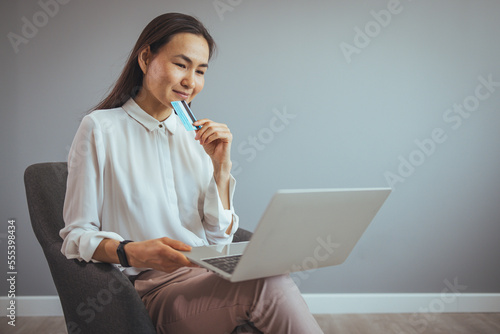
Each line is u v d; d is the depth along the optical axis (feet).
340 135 9.57
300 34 9.43
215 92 9.43
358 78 9.52
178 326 4.07
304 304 3.79
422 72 9.53
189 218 4.99
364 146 9.60
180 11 9.28
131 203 4.60
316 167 9.59
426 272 9.77
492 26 9.51
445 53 9.52
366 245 9.73
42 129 9.27
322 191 3.27
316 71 9.48
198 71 4.81
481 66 9.54
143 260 3.85
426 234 9.73
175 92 4.72
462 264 9.78
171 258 3.77
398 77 9.53
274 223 3.19
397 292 9.78
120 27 9.23
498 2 9.49
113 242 4.00
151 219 4.65
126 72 4.91
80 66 9.22
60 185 4.93
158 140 4.89
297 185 9.58
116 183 4.58
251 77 9.43
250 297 3.70
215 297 3.87
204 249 4.03
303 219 3.33
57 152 9.30
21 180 9.30
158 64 4.67
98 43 9.22
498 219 9.73
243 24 9.37
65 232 4.30
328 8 9.42
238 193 9.54
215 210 4.91
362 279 9.75
